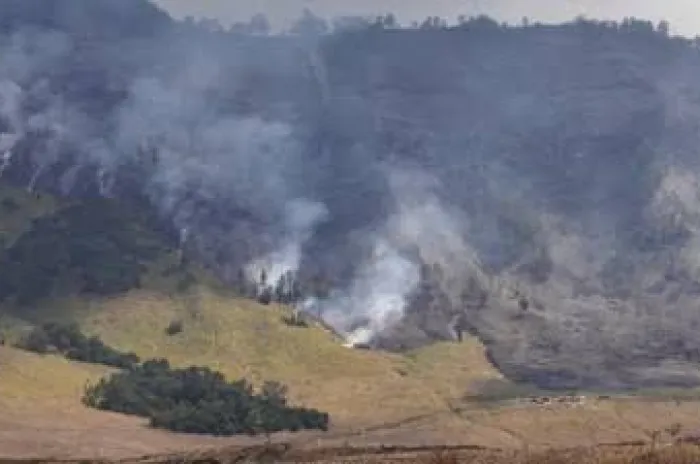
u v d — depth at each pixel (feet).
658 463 618.44
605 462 634.84
